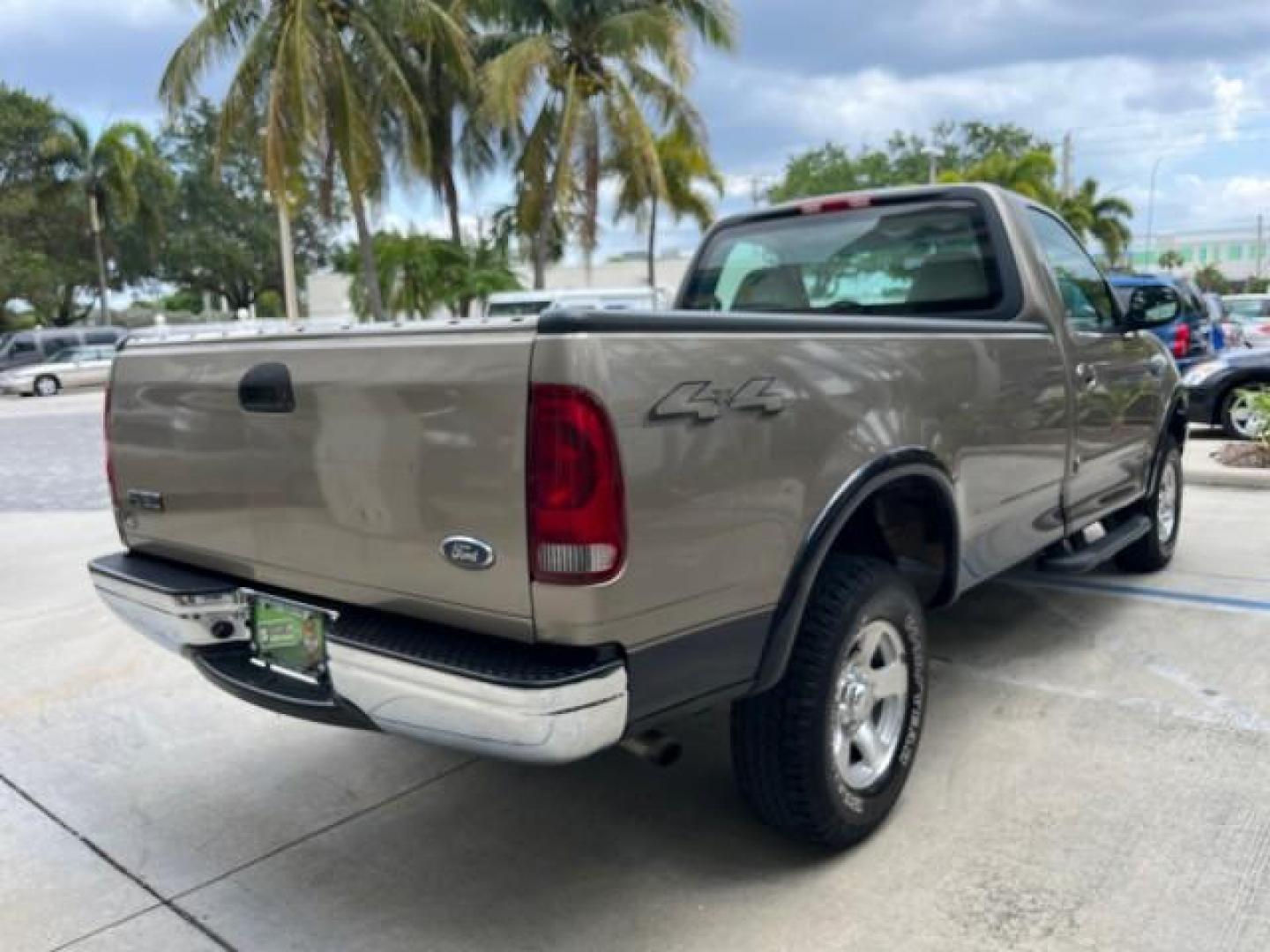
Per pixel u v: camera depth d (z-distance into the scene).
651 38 20.45
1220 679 4.10
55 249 41.06
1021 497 3.72
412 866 2.96
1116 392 4.57
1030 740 3.58
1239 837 2.90
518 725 2.09
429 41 20.86
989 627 4.84
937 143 57.19
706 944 2.53
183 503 2.99
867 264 4.34
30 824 3.28
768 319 2.50
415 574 2.36
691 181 26.88
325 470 2.51
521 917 2.68
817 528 2.60
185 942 2.64
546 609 2.14
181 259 44.16
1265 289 72.50
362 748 3.78
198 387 2.84
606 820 3.17
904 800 3.17
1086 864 2.79
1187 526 6.85
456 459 2.22
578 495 2.07
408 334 2.30
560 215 21.70
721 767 3.50
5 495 9.95
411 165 21.47
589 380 2.06
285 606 2.76
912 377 2.97
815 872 2.82
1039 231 4.22
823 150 55.69
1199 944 2.44
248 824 3.24
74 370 27.61
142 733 3.97
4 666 4.77
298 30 18.02
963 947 2.47
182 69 19.28
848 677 2.82
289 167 19.27
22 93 39.28
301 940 2.63
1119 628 4.77
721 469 2.33
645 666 2.23
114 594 3.16
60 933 2.69
